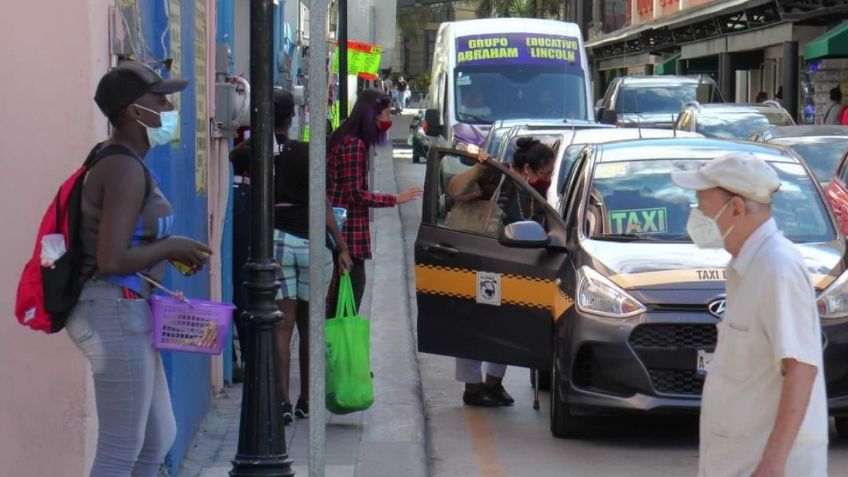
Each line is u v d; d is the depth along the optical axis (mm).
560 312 8828
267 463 6438
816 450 4484
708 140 10414
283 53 18750
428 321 9898
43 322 5043
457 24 26125
